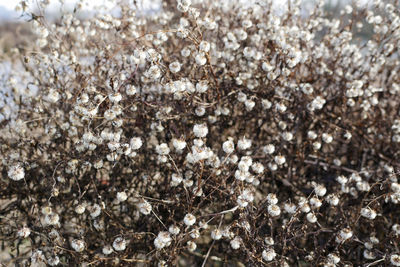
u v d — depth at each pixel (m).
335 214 2.48
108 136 1.96
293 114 2.63
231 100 2.62
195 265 2.41
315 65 2.90
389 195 2.12
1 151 2.48
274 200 1.86
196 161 1.88
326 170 2.76
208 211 2.55
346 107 2.86
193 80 2.30
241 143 1.90
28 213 2.39
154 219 2.37
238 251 2.29
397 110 2.93
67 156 2.23
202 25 2.37
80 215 2.44
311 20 2.82
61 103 2.60
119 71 2.38
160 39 2.31
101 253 2.34
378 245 2.27
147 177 2.41
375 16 2.90
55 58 2.37
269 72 2.41
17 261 2.27
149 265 2.36
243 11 2.76
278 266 1.99
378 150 2.96
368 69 2.84
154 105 2.33
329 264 1.89
